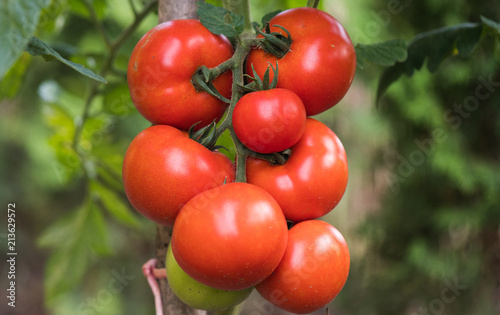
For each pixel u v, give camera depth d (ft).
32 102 8.05
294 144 1.73
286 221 1.75
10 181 8.70
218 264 1.60
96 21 2.58
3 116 8.22
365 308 6.01
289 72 1.71
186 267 1.64
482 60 5.32
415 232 5.91
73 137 2.97
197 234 1.61
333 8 5.58
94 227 3.07
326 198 1.72
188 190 1.66
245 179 1.70
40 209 8.89
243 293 1.77
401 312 5.90
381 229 6.13
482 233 5.65
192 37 1.72
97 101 3.39
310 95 1.73
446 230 5.73
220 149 1.95
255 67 1.74
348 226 6.78
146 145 1.68
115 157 2.99
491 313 5.60
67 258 3.06
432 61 2.31
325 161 1.72
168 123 1.75
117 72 2.66
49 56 1.69
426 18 5.56
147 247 8.37
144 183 1.67
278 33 1.71
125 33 2.57
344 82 1.74
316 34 1.72
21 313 8.55
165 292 2.00
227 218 1.60
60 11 2.88
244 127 1.65
